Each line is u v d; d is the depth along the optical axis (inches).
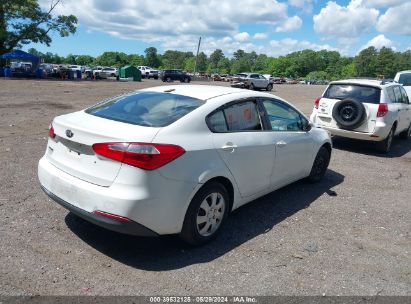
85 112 170.4
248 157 175.9
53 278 131.6
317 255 161.6
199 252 156.9
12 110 496.4
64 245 153.6
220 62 7086.6
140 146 135.3
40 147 298.7
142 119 153.2
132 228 136.5
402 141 462.6
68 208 147.4
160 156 137.6
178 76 1962.4
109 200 134.8
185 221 152.3
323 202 225.8
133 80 1882.4
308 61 6855.3
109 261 145.2
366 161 343.6
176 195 144.0
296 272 147.3
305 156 228.2
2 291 122.6
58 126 156.3
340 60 7121.1
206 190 155.8
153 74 2330.2
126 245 157.9
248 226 185.0
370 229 192.7
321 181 267.4
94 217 138.6
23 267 136.2
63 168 153.4
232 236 173.2
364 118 355.3
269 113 199.9
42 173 161.0
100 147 138.1
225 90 188.5
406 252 170.6
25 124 395.9
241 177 174.9
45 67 1737.2
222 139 163.3
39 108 535.8
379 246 174.7
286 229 184.9
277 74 6840.6
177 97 171.6
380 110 351.3
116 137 136.9
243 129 179.5
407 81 612.1
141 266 143.6
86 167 144.3
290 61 6860.2
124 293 127.0
